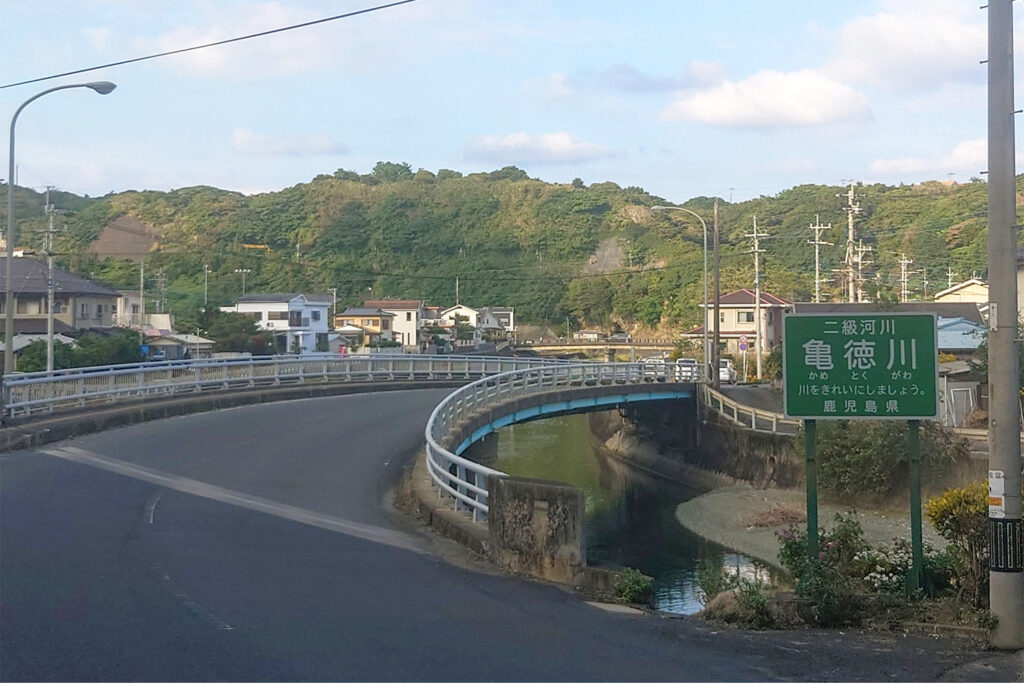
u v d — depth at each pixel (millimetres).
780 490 34812
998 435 8547
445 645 7891
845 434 29984
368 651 7602
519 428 65812
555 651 7863
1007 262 8555
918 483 10000
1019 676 7504
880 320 10016
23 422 22125
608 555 25609
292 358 37406
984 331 43844
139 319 68188
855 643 8586
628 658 7750
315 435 24203
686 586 20656
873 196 83625
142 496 15406
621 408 46500
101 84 23141
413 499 15984
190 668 6941
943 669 7699
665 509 34156
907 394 9945
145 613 8539
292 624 8398
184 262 82312
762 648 8305
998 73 8578
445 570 11281
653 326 90250
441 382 44406
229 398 30156
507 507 11578
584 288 94812
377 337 84250
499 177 120000
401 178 122500
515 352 86375
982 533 9805
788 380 10141
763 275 80812
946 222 73688
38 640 7531
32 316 56344
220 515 14250
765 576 21828
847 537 10844
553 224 103062
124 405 26328
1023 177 63406
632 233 100750
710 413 42094
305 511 15055
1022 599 8438
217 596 9352
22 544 11391
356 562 11516
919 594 9812
